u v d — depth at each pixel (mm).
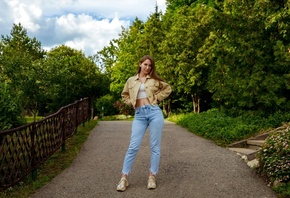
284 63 10047
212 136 9055
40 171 5891
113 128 11859
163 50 19062
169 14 23172
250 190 4770
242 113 11148
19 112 8992
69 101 32844
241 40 10695
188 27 17703
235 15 10953
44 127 6203
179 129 11953
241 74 11039
